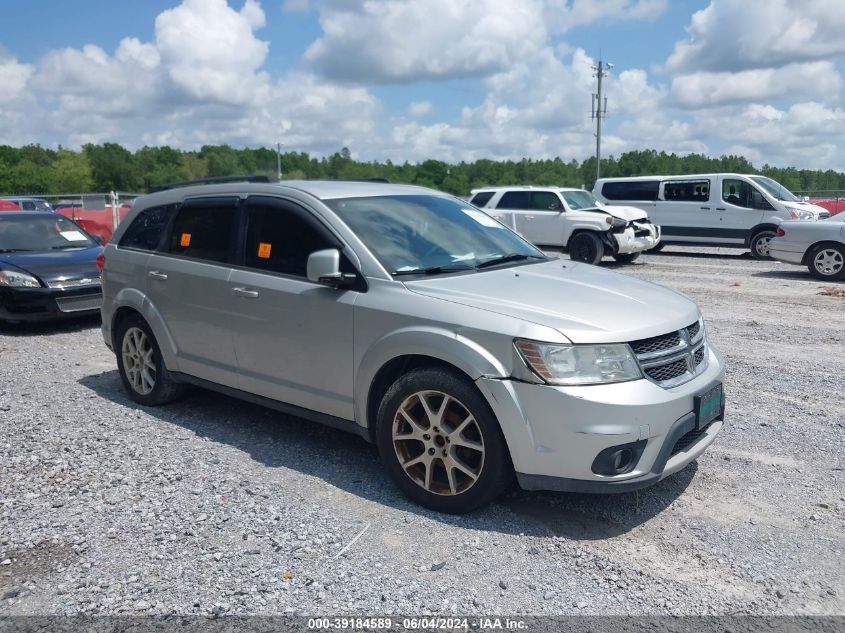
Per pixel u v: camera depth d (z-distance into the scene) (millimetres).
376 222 4809
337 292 4523
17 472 4727
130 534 3889
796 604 3285
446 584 3412
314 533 3889
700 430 4184
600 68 47719
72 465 4828
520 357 3764
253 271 5055
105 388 6793
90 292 9992
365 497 4336
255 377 5094
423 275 4477
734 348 8172
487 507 4211
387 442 4266
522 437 3773
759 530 3955
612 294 4324
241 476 4645
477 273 4625
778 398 6285
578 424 3672
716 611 3229
